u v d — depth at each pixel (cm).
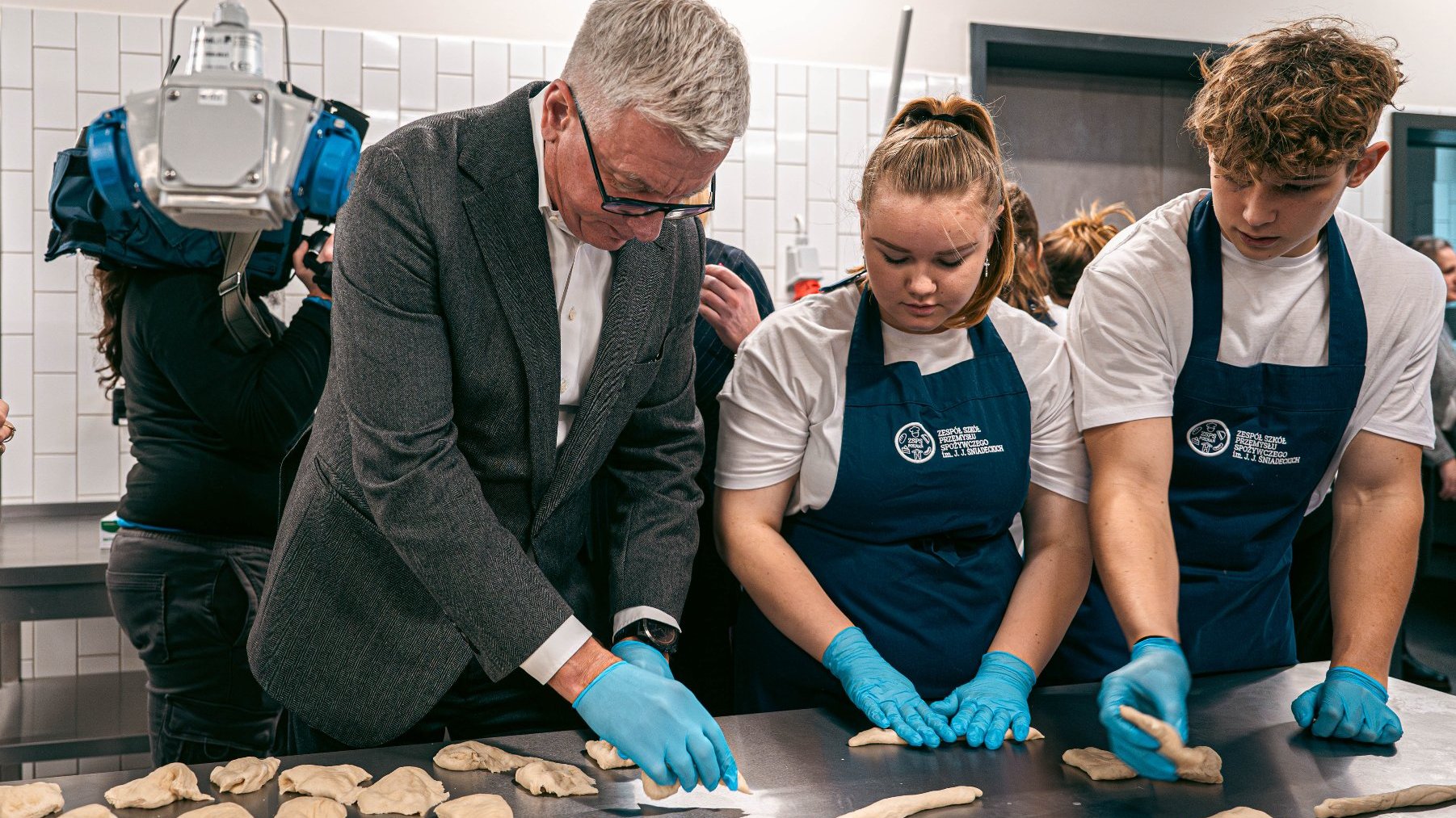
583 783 103
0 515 300
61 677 288
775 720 121
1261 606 140
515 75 329
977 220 114
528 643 104
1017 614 130
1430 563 391
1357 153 106
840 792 103
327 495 114
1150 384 127
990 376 131
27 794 98
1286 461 132
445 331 109
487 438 116
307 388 180
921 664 130
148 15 304
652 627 121
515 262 108
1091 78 388
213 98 70
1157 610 116
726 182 344
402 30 321
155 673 189
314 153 77
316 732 126
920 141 116
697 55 91
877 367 130
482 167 107
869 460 128
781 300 349
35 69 298
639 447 131
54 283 303
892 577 130
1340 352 128
